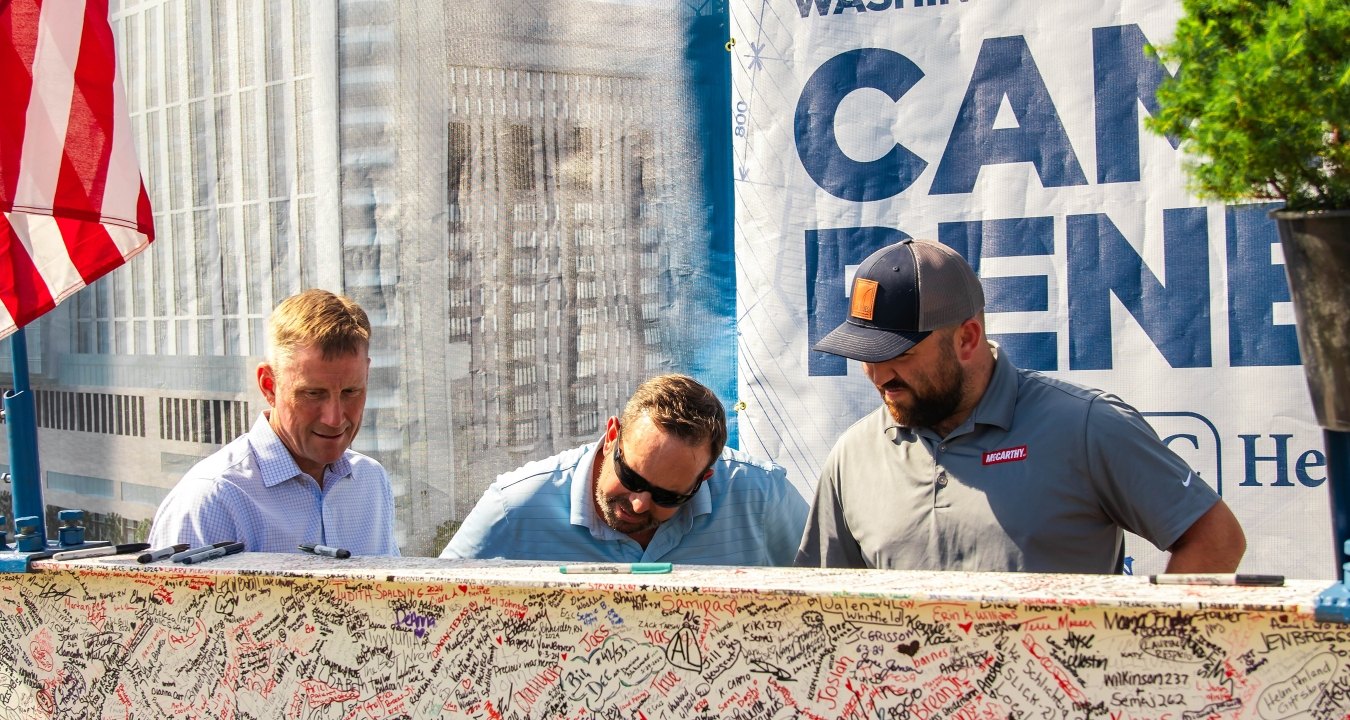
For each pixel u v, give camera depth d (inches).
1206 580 58.7
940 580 62.4
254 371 146.3
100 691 80.6
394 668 71.2
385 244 137.7
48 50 84.4
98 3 86.6
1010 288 116.8
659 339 128.3
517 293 133.6
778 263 123.3
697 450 88.1
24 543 83.4
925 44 118.5
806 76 122.1
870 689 60.6
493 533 98.4
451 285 135.6
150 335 154.1
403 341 136.9
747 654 62.9
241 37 145.0
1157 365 113.3
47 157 84.2
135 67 153.2
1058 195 115.3
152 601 78.5
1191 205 111.9
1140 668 55.6
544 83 132.9
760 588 61.1
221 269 147.8
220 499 96.4
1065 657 56.9
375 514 106.5
